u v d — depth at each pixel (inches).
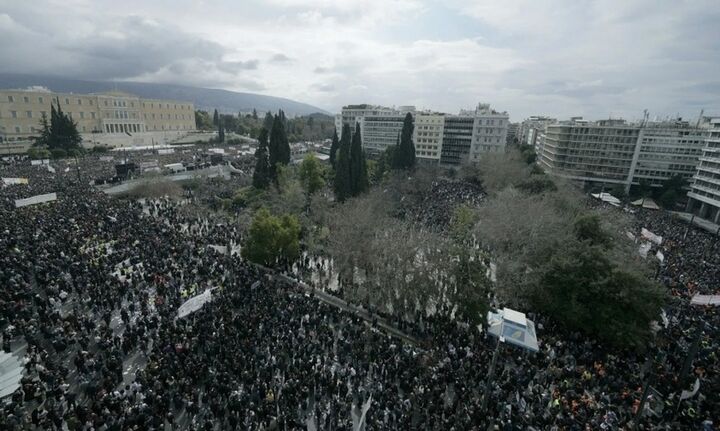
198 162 4121.6
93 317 1201.4
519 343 948.6
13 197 2322.8
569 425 841.5
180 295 1331.2
